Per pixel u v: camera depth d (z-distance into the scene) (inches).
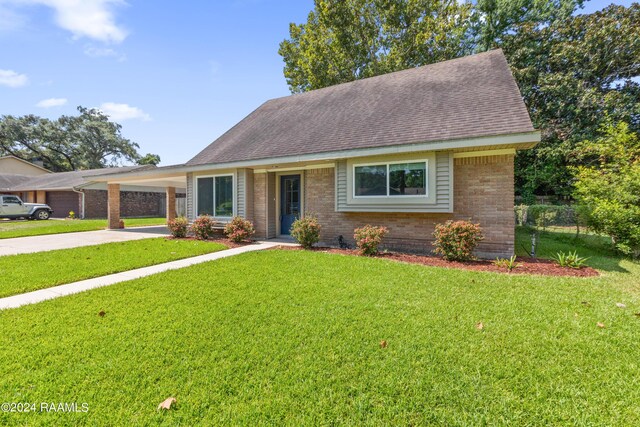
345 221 382.0
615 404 88.6
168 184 729.0
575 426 81.4
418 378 100.1
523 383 97.7
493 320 143.9
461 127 290.4
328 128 397.4
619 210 301.3
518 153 711.7
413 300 171.3
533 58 703.1
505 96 314.8
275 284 203.6
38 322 143.9
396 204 320.8
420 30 787.4
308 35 861.2
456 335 129.1
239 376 101.0
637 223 297.3
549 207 563.8
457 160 311.3
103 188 935.0
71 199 975.6
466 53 829.2
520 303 166.1
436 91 379.9
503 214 293.7
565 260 257.8
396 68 798.5
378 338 126.9
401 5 778.2
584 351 116.3
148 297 179.8
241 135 493.0
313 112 470.9
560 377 101.0
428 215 327.6
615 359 111.4
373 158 332.5
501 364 107.8
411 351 116.2
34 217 868.6
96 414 83.9
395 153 307.4
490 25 767.7
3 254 321.1
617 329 134.7
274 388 95.3
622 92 673.6
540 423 82.2
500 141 255.8
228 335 129.7
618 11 668.1
